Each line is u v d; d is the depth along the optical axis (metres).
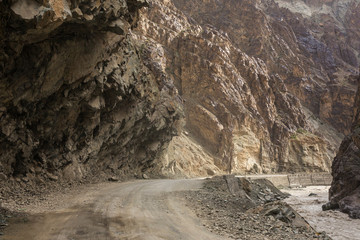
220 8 106.31
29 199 14.17
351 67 131.50
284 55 108.75
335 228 19.72
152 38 75.44
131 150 34.69
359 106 36.03
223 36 88.69
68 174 21.48
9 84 13.87
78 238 8.89
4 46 12.23
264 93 83.88
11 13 10.02
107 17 15.31
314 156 81.25
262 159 72.50
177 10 90.25
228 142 66.12
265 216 14.38
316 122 102.25
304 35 131.62
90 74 19.22
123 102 27.66
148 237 9.41
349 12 167.50
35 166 18.28
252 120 73.56
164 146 44.66
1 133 14.64
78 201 14.70
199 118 67.62
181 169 53.59
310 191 49.38
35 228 9.49
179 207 14.88
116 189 20.25
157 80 39.06
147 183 26.00
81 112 21.56
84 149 23.78
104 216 11.77
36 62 14.49
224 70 76.44
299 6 173.25
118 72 23.44
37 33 12.22
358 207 24.44
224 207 16.73
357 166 28.62
